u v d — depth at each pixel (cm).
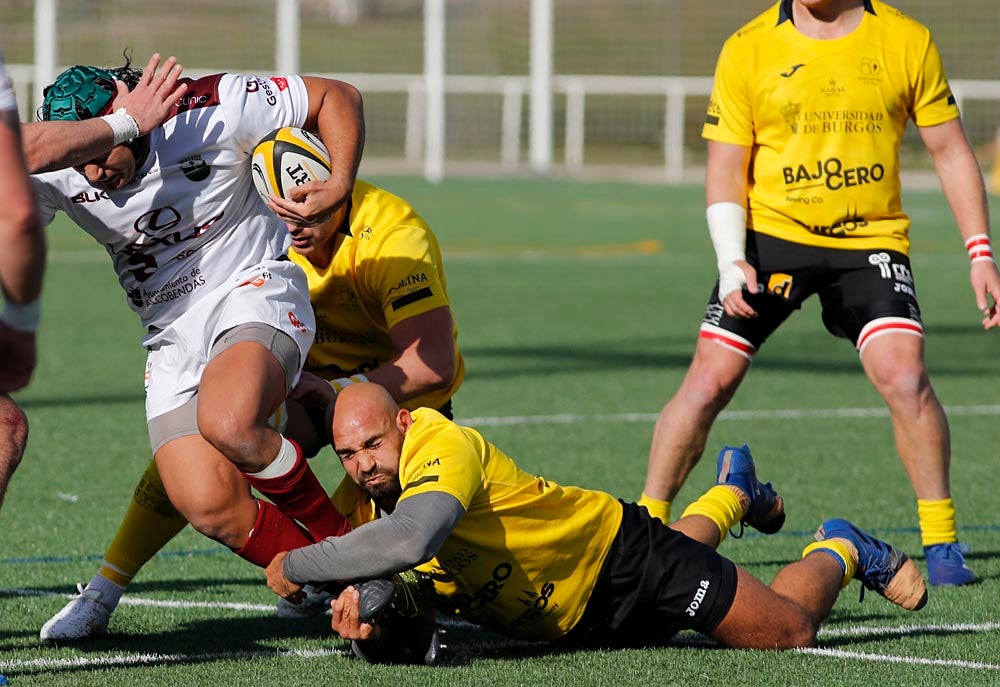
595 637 1593
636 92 11969
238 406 1505
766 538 2191
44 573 1958
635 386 3659
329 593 1611
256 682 1459
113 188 1572
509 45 14175
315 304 1827
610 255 7119
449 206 9419
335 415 1521
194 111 1600
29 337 1161
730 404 3447
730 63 2012
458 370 1886
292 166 1611
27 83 10975
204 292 1642
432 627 1539
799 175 1989
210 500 1538
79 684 1447
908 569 1695
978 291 1947
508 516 1495
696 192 10706
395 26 13938
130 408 3288
